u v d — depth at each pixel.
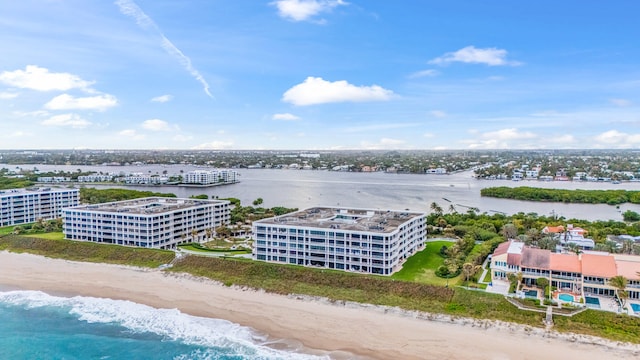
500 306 123.50
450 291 132.75
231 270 160.25
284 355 106.19
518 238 191.12
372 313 127.94
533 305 122.31
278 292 143.50
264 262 164.88
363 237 155.38
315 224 172.25
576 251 171.50
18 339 117.12
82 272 168.62
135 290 150.00
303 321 124.06
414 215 194.75
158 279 159.12
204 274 159.75
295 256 167.12
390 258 153.50
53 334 119.81
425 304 129.25
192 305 137.00
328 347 109.88
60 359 107.50
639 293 125.88
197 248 190.75
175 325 123.75
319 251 163.12
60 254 188.88
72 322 126.75
